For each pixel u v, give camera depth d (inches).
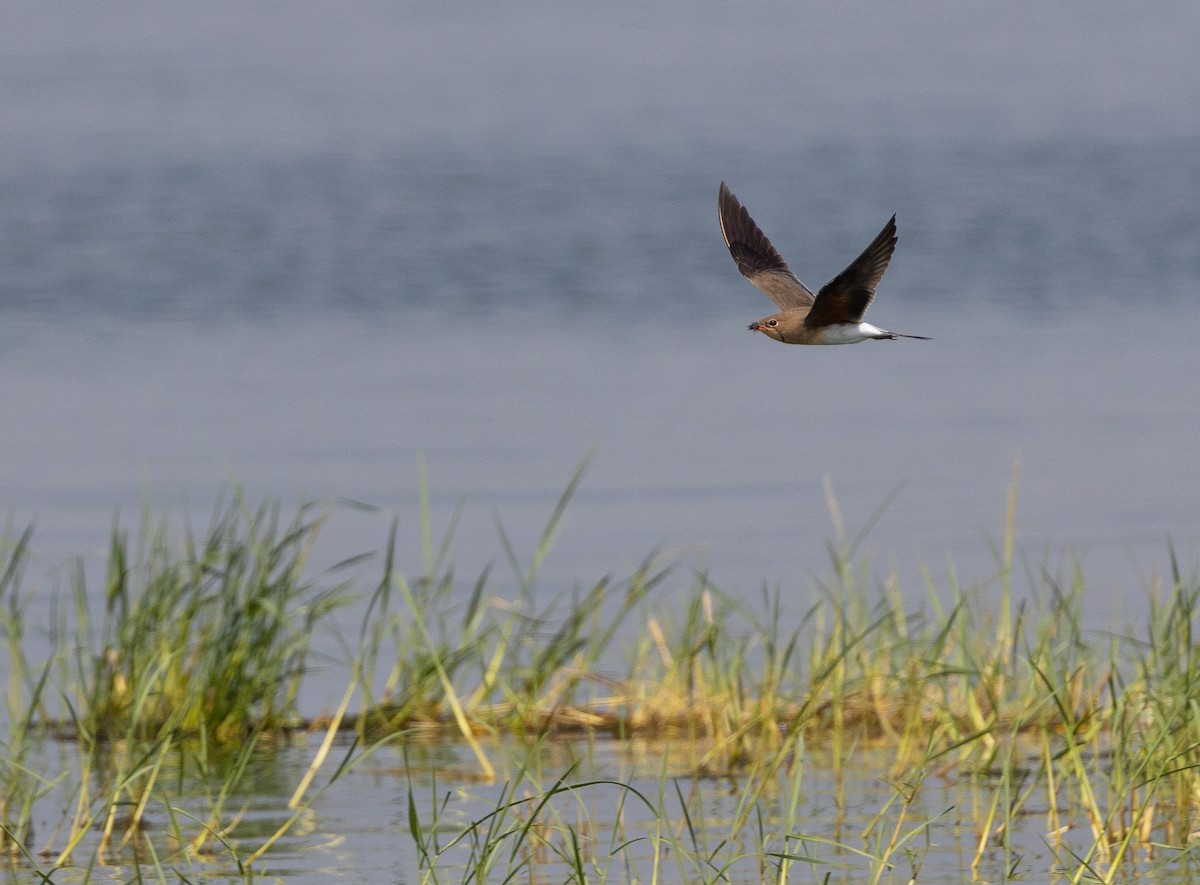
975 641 494.0
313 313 1413.6
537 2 5472.4
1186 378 1055.0
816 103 3225.9
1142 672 436.5
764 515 745.0
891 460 855.1
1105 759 433.1
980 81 3563.0
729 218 457.4
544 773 438.6
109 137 2802.7
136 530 715.4
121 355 1205.7
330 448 889.5
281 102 3326.8
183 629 490.6
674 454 874.1
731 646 527.8
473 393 1048.2
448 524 735.7
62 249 1760.6
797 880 354.3
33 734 487.5
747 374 1112.8
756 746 453.1
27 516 744.3
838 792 410.9
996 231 1855.3
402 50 4284.0
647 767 442.3
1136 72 3678.6
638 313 1395.2
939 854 367.9
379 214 2055.9
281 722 494.3
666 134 2822.3
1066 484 796.6
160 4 5305.1
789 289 431.5
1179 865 353.7
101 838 389.7
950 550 677.3
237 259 1713.8
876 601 595.2
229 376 1115.9
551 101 3329.2
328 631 581.9
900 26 4667.8
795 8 5191.9
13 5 5226.4
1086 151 2541.8
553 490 797.2
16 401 1026.1
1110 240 1765.5
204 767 414.6
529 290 1526.8
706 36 4525.1
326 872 364.2
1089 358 1139.3
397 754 464.1
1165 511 737.6
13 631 500.7
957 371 1104.8
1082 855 362.9
